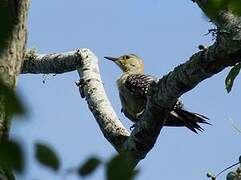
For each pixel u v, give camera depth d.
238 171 10.59
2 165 3.78
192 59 10.59
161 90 11.30
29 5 7.05
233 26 9.65
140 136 12.16
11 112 3.52
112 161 4.34
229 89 9.49
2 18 3.63
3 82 3.76
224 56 10.05
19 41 6.87
